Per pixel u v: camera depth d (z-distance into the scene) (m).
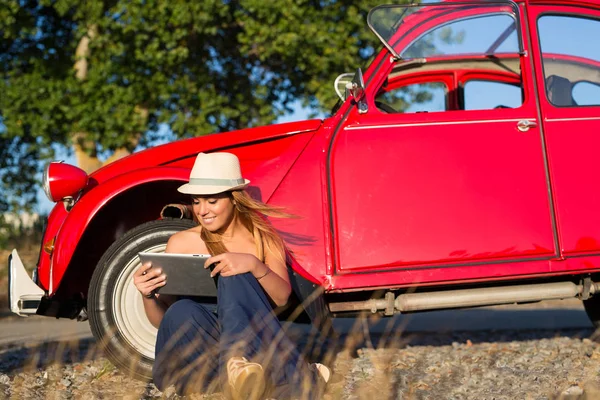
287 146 4.47
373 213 4.42
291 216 4.05
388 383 4.01
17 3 14.59
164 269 3.78
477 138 4.50
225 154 3.89
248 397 3.40
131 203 4.82
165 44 14.11
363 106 4.47
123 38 14.09
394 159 4.45
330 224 4.41
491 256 4.45
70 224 4.34
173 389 4.04
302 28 13.77
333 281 4.36
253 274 3.72
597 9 4.71
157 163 4.59
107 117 13.87
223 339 3.57
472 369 4.64
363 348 5.47
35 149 15.06
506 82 5.34
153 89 14.10
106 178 4.59
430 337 6.27
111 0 14.13
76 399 3.89
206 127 14.14
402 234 4.41
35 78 14.53
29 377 4.43
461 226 4.44
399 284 4.40
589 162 4.54
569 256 4.48
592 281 4.71
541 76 4.60
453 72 5.36
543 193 4.50
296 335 5.35
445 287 4.63
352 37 14.16
